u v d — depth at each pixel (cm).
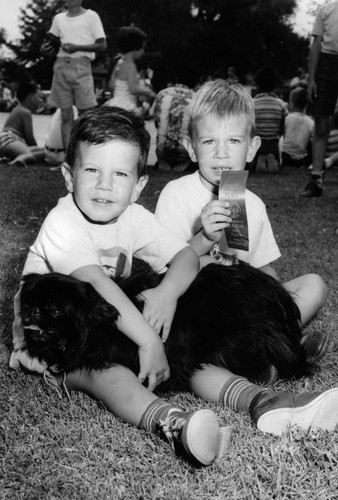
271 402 239
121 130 276
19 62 5547
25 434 238
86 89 962
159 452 225
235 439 230
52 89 973
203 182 338
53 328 242
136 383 246
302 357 289
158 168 1076
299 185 923
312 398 237
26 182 845
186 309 269
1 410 258
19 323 280
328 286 424
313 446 222
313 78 790
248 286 275
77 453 224
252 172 1106
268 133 1093
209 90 332
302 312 319
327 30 741
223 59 4112
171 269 279
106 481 207
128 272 294
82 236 278
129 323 252
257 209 342
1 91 3472
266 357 270
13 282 417
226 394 255
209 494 201
